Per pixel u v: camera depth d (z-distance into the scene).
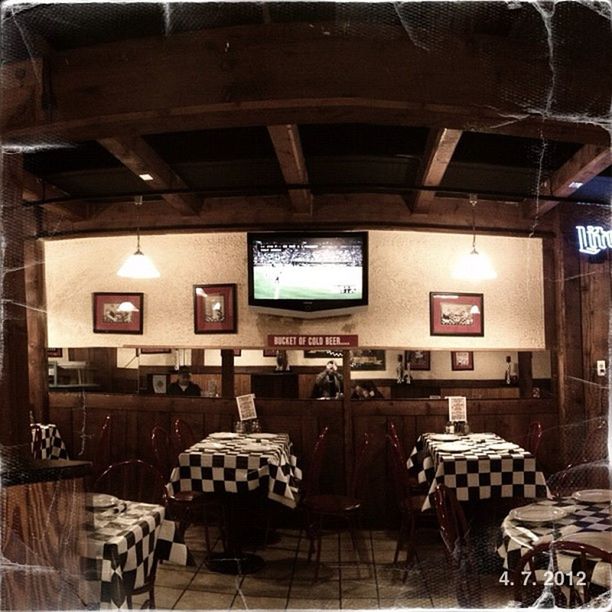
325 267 5.75
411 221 5.71
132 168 4.46
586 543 2.69
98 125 3.07
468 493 4.36
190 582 4.16
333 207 5.75
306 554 4.72
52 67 3.06
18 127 3.06
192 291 6.02
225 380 5.93
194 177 5.27
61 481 2.49
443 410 5.59
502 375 8.55
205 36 2.94
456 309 5.86
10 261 2.91
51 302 6.25
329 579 4.21
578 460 5.66
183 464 4.53
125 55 2.99
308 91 2.88
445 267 5.87
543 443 5.71
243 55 2.91
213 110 2.96
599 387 5.64
